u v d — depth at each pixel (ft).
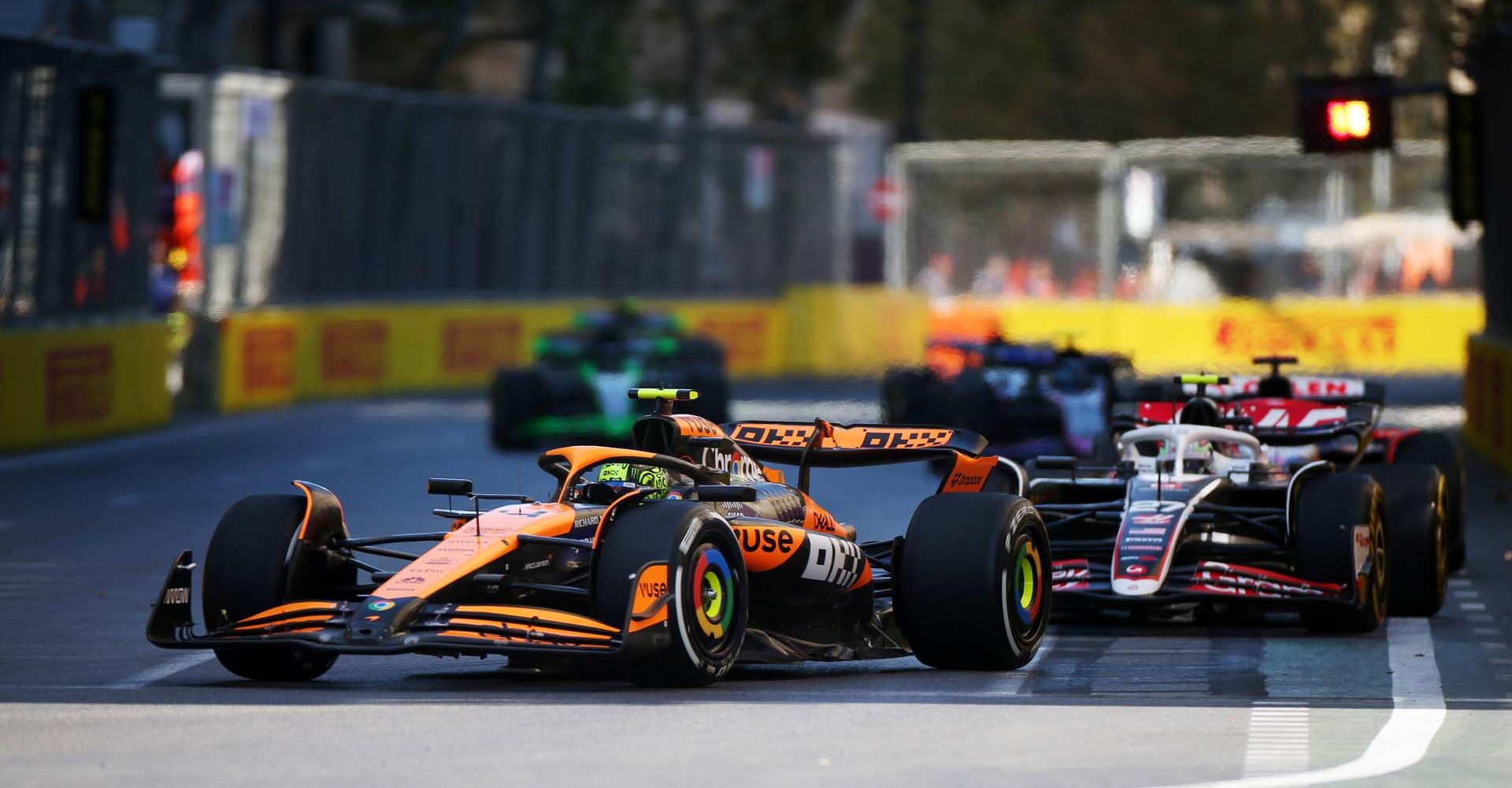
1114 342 533.96
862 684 114.42
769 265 561.43
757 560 115.85
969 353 263.49
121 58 317.83
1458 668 123.44
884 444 132.36
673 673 106.93
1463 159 306.35
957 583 117.29
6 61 282.56
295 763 87.97
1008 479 148.87
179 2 430.20
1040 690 112.88
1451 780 87.25
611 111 574.15
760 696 107.96
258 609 108.37
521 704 103.65
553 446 301.22
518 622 102.83
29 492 235.40
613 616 103.96
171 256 394.93
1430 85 253.03
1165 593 135.95
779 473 133.28
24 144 289.74
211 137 386.11
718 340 516.73
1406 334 524.52
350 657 123.54
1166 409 170.71
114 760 88.63
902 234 567.59
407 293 455.63
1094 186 561.43
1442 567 150.00
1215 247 580.71
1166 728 99.60
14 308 289.94
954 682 116.06
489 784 83.87
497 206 481.05
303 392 402.72
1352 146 253.03
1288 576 138.62
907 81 592.60
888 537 198.49
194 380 361.71
